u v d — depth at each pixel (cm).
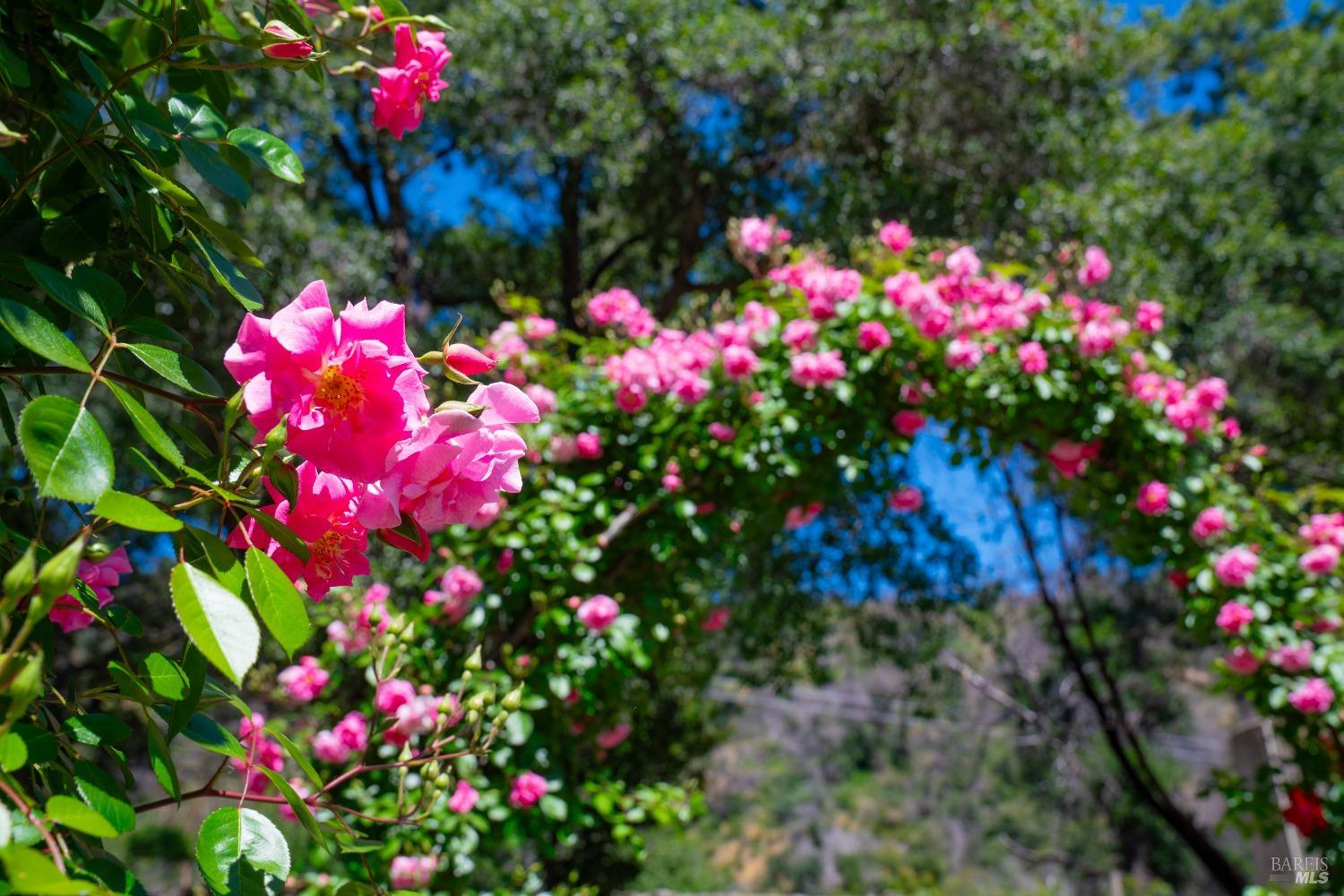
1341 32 1295
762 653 824
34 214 123
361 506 87
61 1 123
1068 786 965
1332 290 1080
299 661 353
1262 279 1075
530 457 339
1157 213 830
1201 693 1204
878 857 1797
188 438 99
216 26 138
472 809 298
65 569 68
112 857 86
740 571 733
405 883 272
